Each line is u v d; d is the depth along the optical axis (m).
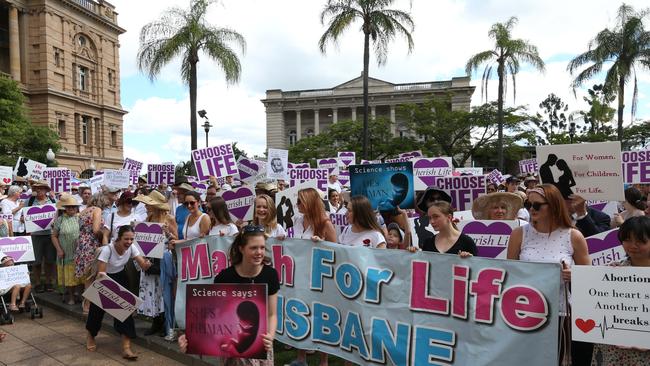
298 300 4.77
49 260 8.68
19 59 45.31
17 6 45.00
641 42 22.64
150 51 19.12
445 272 3.78
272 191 7.23
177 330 6.00
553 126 70.19
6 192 13.28
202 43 19.30
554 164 4.93
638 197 5.73
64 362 5.51
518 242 3.75
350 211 4.71
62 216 7.70
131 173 15.75
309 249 4.71
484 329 3.54
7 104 34.81
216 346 3.19
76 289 8.00
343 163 17.25
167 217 6.47
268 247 5.03
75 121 50.09
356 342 4.27
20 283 7.26
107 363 5.48
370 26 19.56
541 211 3.54
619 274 2.90
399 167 6.11
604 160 4.69
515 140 36.47
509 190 8.77
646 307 2.83
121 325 5.60
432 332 3.80
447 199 5.38
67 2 47.81
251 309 3.17
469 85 56.31
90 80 52.03
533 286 3.37
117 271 5.91
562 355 3.42
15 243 7.55
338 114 64.06
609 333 2.92
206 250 5.64
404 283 4.00
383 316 4.09
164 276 6.09
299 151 43.22
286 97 64.00
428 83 59.16
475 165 42.34
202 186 13.73
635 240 2.97
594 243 4.43
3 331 6.61
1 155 33.38
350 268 4.36
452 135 37.97
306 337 4.70
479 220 5.34
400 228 6.06
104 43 53.88
